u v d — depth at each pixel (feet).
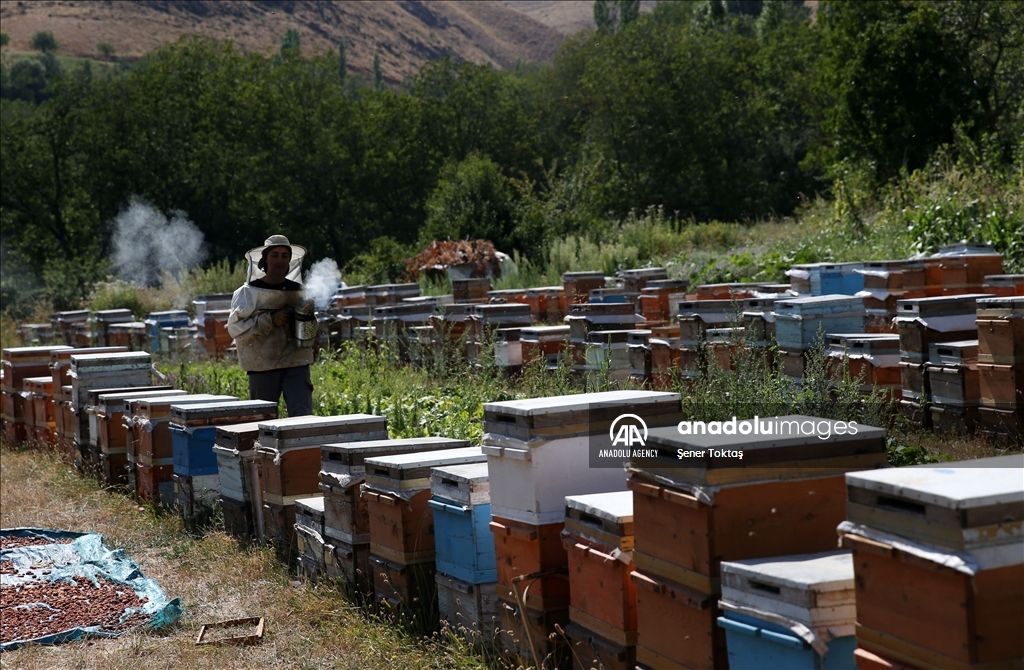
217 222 157.58
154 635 20.12
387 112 174.40
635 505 13.46
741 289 43.60
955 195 57.93
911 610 9.86
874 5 108.47
